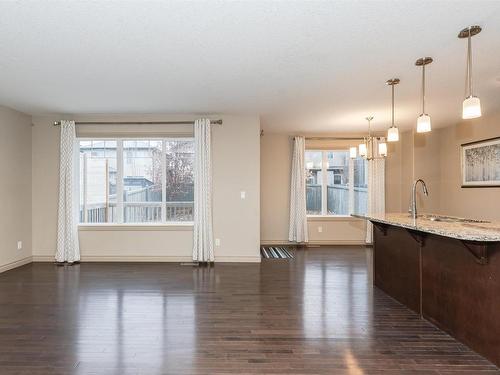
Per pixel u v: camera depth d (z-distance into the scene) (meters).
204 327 3.05
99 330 2.98
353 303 3.69
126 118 5.70
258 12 2.39
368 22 2.53
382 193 7.18
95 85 4.04
